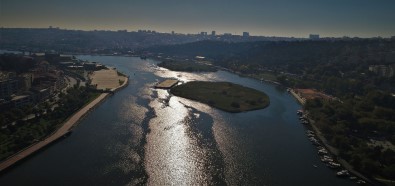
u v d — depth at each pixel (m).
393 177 185.38
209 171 190.50
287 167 199.62
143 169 189.62
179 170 190.12
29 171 185.25
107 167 190.88
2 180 174.88
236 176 186.12
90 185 171.25
